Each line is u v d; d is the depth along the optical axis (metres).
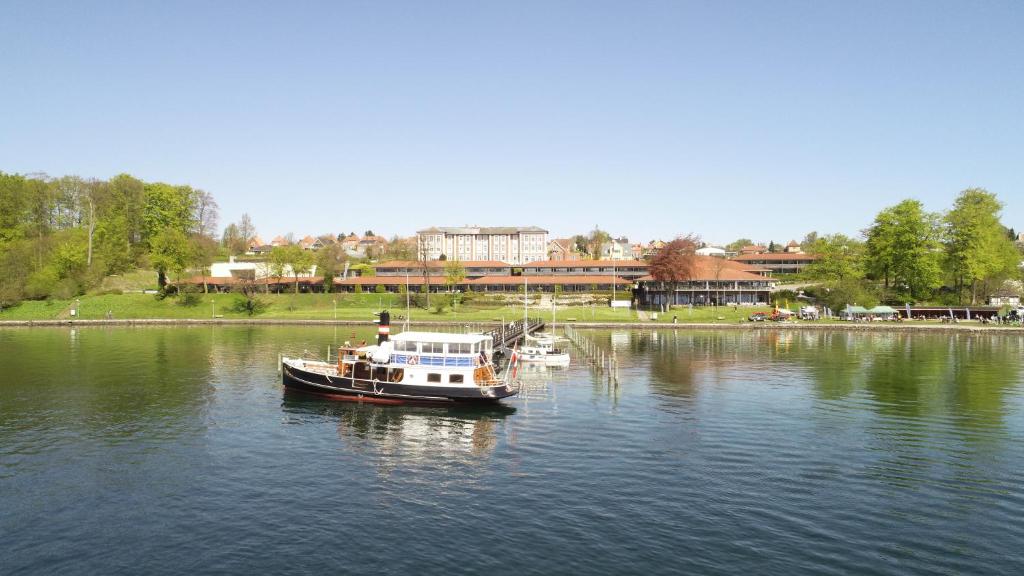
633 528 30.77
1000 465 40.59
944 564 27.48
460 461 41.62
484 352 63.19
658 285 179.38
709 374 76.50
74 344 107.06
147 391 64.69
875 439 46.50
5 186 183.75
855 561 27.64
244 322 151.75
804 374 76.38
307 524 31.44
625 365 84.19
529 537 29.80
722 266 184.88
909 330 136.75
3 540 29.78
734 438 46.78
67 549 28.88
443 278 194.62
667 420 52.47
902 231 155.50
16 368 79.69
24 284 162.25
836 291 160.75
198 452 43.66
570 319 154.62
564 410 56.56
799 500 34.44
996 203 155.38
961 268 151.12
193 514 32.75
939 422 51.69
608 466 40.31
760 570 26.75
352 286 194.00
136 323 149.38
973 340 118.62
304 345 106.69
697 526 31.02
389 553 28.25
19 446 44.84
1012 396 62.47
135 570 26.97
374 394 59.34
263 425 51.31
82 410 56.00
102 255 181.38
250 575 26.44
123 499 34.84
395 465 40.88
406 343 60.28
